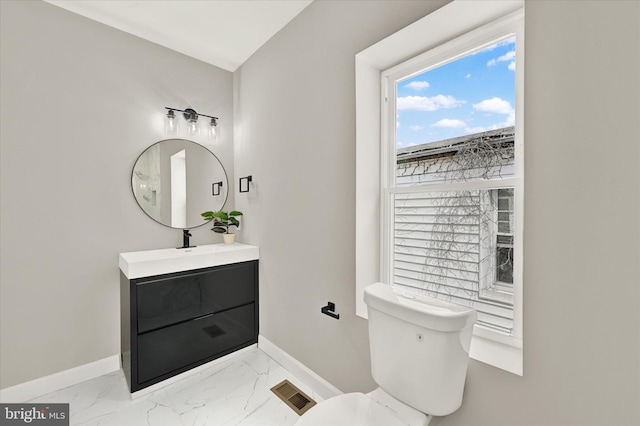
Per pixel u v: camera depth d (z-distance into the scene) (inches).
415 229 60.2
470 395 43.4
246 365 84.2
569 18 33.9
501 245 48.4
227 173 106.3
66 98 74.5
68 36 74.7
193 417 63.6
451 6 44.6
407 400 43.1
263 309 92.1
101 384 75.3
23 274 69.4
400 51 57.7
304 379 75.5
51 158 72.6
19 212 68.7
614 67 31.2
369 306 48.4
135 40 85.6
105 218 81.0
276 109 84.1
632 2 30.0
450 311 39.8
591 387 33.1
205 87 100.2
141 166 87.1
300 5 72.5
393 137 63.6
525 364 37.8
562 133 34.6
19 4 68.2
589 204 32.9
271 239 87.7
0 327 66.9
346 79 62.4
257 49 92.2
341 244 64.6
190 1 71.6
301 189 75.5
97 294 79.6
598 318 32.5
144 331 71.2
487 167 49.7
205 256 81.7
